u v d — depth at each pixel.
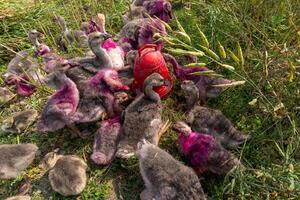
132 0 1.63
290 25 1.16
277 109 1.08
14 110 1.29
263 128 1.11
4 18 1.62
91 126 1.17
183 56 1.31
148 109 1.05
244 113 1.16
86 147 1.13
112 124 1.08
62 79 1.11
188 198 0.89
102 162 1.04
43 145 1.16
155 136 1.05
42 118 1.10
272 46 1.15
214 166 0.98
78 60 1.19
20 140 1.18
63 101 1.08
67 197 1.02
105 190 1.03
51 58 1.31
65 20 1.61
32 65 1.34
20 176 1.08
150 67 1.12
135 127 1.03
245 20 1.25
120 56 1.27
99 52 1.17
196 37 1.36
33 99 1.30
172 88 1.23
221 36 1.32
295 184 0.94
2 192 1.07
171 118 1.18
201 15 1.49
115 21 1.57
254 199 0.97
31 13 1.65
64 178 1.00
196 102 1.11
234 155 1.03
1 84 1.38
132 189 1.03
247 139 1.06
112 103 1.12
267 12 1.29
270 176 0.96
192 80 1.19
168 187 0.90
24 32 1.57
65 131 1.18
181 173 0.91
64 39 1.45
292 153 1.03
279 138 1.08
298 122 1.10
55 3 1.71
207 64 1.27
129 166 1.06
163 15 1.42
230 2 1.34
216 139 1.04
